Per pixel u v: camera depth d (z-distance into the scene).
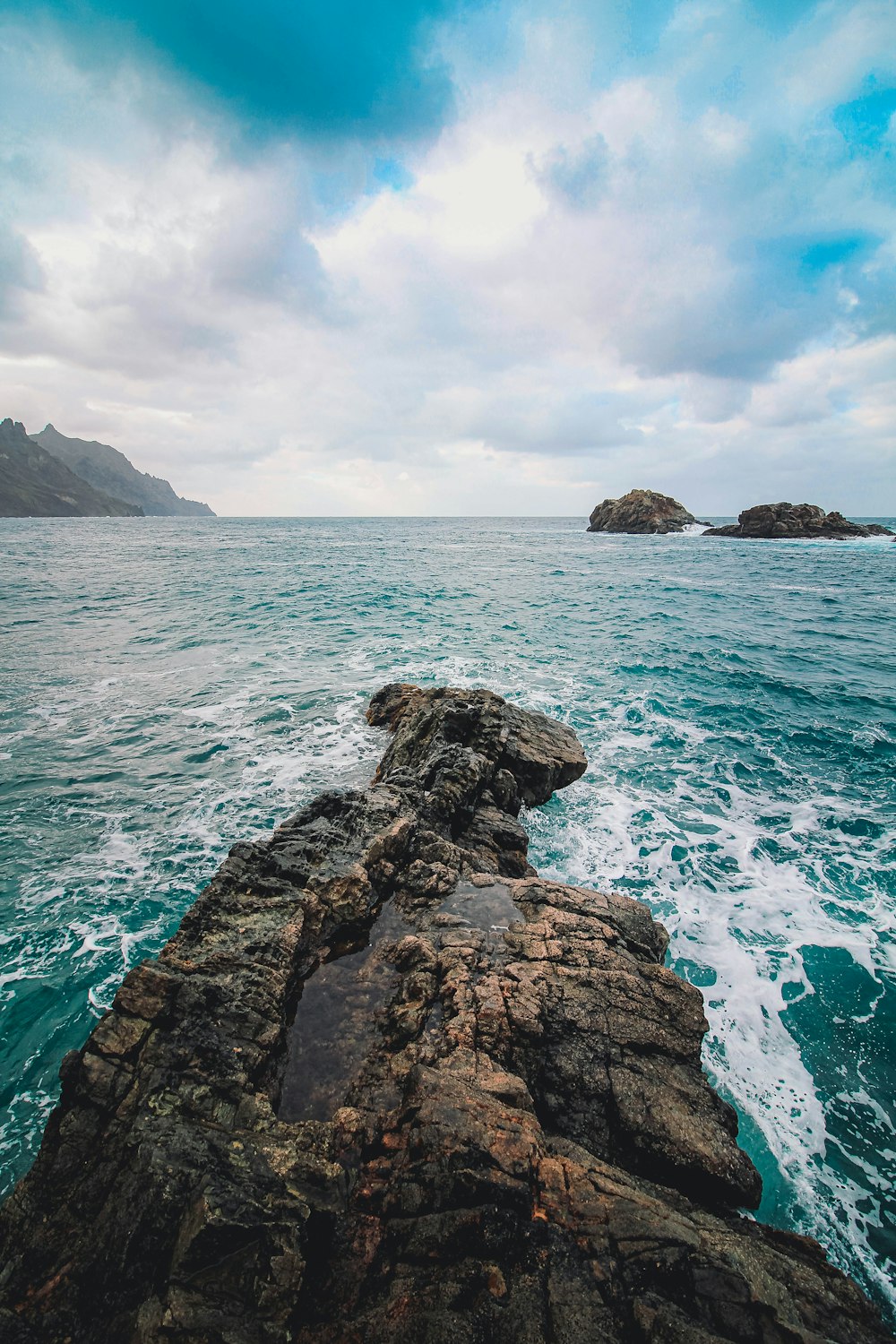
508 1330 4.01
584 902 9.38
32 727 18.39
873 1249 5.86
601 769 16.05
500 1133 5.37
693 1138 6.05
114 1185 5.06
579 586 46.78
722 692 21.58
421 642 28.83
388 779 13.06
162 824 13.34
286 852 9.72
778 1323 4.12
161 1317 3.99
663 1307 4.15
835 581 49.16
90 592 42.44
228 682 22.77
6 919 10.38
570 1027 7.11
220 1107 5.75
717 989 9.03
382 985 7.75
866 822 13.38
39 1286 4.50
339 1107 6.01
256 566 59.41
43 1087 7.56
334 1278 4.42
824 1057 7.99
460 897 9.45
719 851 12.45
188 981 6.87
